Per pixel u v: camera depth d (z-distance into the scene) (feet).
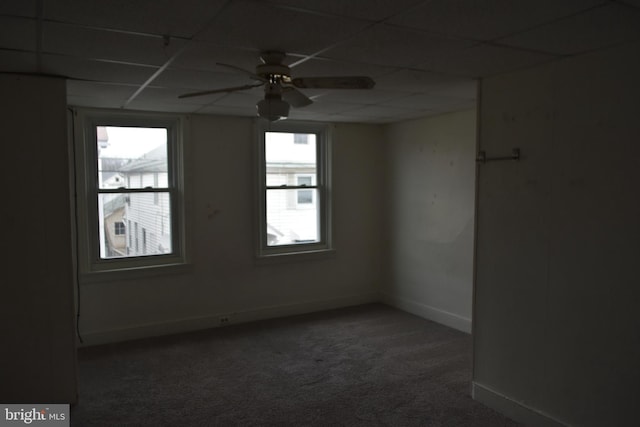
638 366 7.89
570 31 7.20
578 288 8.77
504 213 10.17
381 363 13.07
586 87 8.48
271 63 8.26
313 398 10.96
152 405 10.60
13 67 9.27
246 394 11.16
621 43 7.84
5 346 10.00
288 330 15.89
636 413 7.95
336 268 18.62
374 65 9.29
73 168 13.79
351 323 16.70
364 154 18.92
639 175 7.77
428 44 7.87
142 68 9.39
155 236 15.43
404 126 17.97
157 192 15.31
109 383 11.72
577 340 8.82
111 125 14.52
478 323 10.93
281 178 17.42
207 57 8.61
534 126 9.46
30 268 10.09
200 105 13.75
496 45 7.95
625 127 7.93
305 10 6.27
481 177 10.69
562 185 8.98
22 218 9.96
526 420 9.82
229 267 16.40
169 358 13.37
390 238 19.08
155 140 15.24
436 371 12.55
